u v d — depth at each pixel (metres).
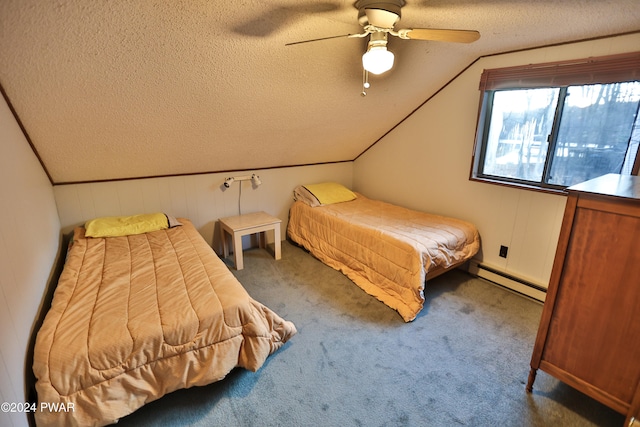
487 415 1.56
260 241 3.62
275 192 3.70
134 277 1.93
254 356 1.68
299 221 3.62
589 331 1.43
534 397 1.66
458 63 2.60
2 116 1.55
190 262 2.14
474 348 2.02
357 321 2.29
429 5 1.53
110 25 1.37
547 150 2.40
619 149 2.07
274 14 1.50
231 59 1.79
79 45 1.43
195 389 1.71
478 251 2.93
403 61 2.34
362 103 2.79
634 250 1.25
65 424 1.30
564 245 1.44
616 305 1.34
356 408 1.60
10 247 1.35
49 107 1.79
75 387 1.31
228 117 2.41
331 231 3.13
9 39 1.30
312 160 3.80
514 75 2.38
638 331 1.29
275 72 2.03
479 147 2.80
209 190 3.28
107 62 1.58
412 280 2.33
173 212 3.14
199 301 1.68
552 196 2.37
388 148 3.65
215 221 3.39
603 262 1.34
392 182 3.69
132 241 2.49
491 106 2.68
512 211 2.63
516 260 2.67
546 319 1.56
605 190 1.33
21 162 1.78
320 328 2.21
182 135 2.48
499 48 2.34
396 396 1.67
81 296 1.71
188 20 1.44
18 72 1.49
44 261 1.91
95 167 2.56
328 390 1.70
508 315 2.36
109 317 1.53
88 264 2.09
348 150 3.81
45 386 1.27
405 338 2.11
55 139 2.08
